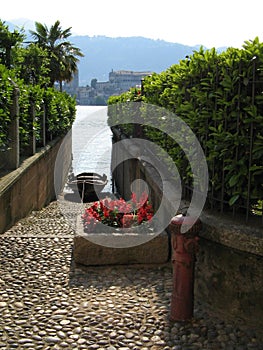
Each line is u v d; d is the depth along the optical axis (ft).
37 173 34.37
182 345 11.38
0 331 11.99
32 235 20.75
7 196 23.88
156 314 13.01
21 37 46.73
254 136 12.52
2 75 25.18
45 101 43.21
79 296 14.37
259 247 11.44
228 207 14.07
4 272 16.26
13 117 26.94
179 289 12.44
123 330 12.12
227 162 13.29
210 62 14.26
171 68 21.06
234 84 13.05
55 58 118.11
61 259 17.75
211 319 12.57
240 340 11.53
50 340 11.58
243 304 12.08
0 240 19.81
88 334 11.91
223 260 12.46
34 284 15.28
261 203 13.12
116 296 14.38
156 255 17.10
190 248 12.25
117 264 17.07
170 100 18.71
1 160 26.99
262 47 12.64
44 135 40.34
